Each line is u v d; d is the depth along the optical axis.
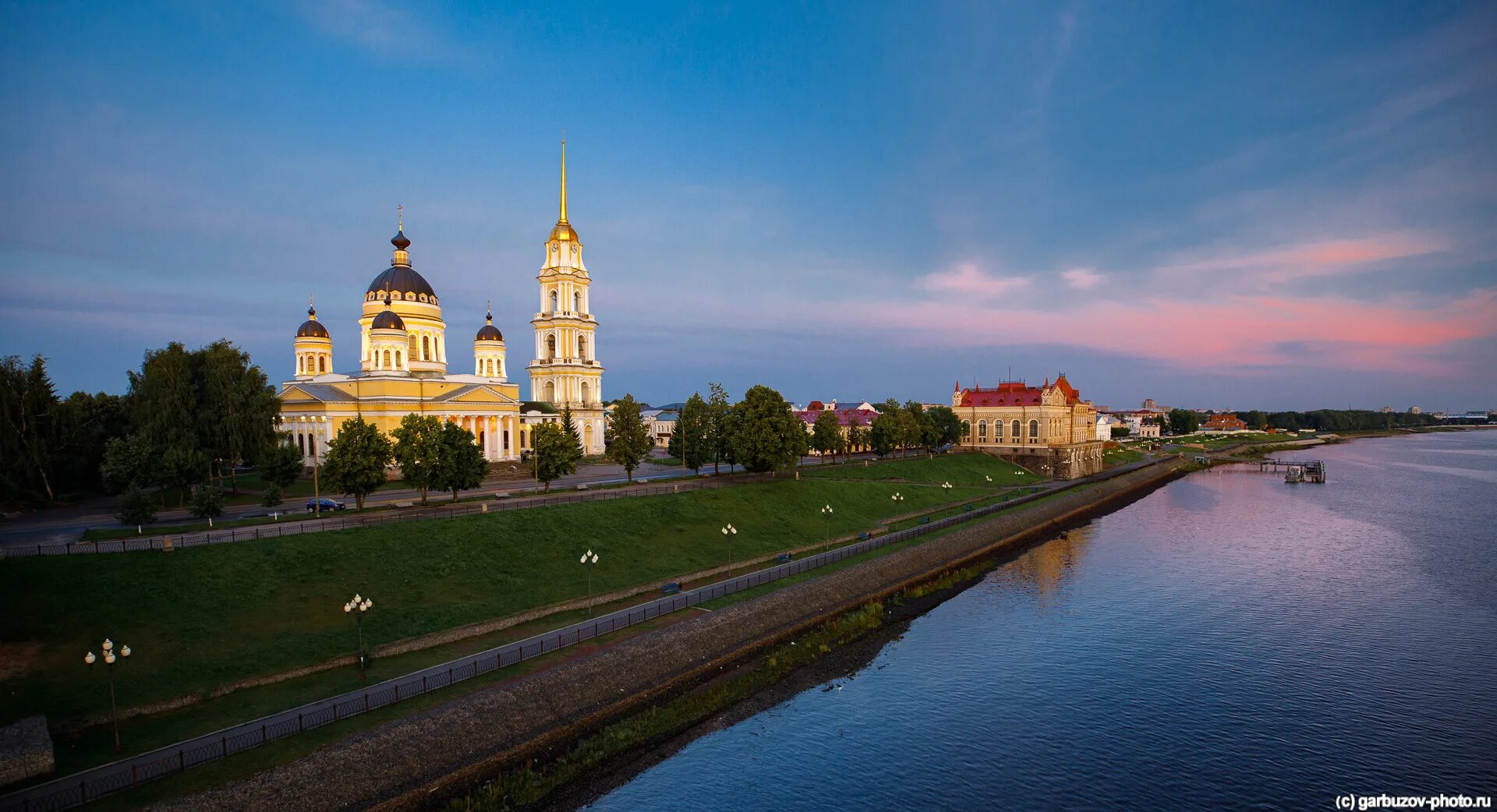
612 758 42.41
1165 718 49.28
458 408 122.44
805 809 38.53
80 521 68.88
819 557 78.56
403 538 61.50
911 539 90.31
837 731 46.88
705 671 53.84
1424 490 160.75
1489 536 107.06
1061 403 171.50
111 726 37.31
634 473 122.25
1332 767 43.38
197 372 93.56
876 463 144.62
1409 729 47.72
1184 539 105.44
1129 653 60.38
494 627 53.16
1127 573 85.81
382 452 74.56
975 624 67.31
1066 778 42.09
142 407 86.06
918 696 52.16
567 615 57.31
